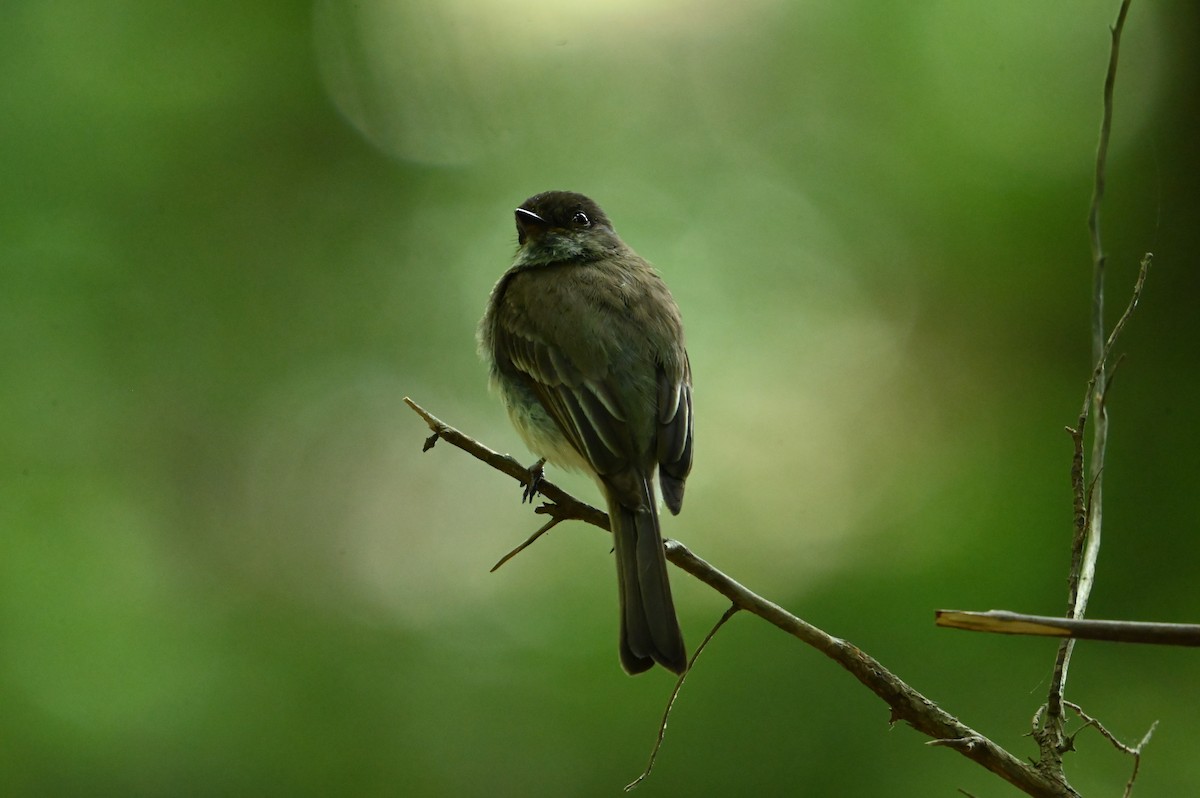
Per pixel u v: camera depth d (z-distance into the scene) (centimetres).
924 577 995
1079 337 1147
